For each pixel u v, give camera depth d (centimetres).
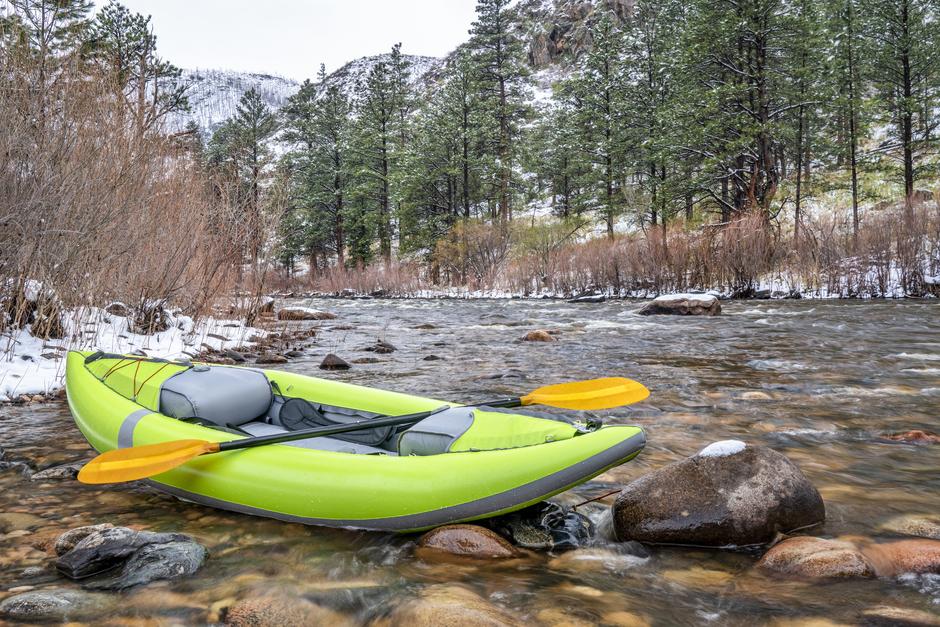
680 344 928
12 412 517
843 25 2869
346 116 4522
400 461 266
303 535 269
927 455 371
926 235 1692
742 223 1956
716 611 206
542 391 314
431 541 252
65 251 681
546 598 215
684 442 406
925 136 2784
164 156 868
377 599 215
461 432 279
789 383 602
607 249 2258
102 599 217
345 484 265
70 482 347
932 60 2694
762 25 2469
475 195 4009
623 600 213
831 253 1762
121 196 757
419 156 3903
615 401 309
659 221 3281
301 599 216
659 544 255
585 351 880
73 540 254
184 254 862
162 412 348
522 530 264
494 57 4159
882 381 603
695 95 2558
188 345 818
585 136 3625
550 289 2414
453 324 1375
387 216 4075
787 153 3183
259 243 1119
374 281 3092
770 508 256
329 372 731
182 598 218
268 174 1134
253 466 287
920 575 224
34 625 201
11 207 641
